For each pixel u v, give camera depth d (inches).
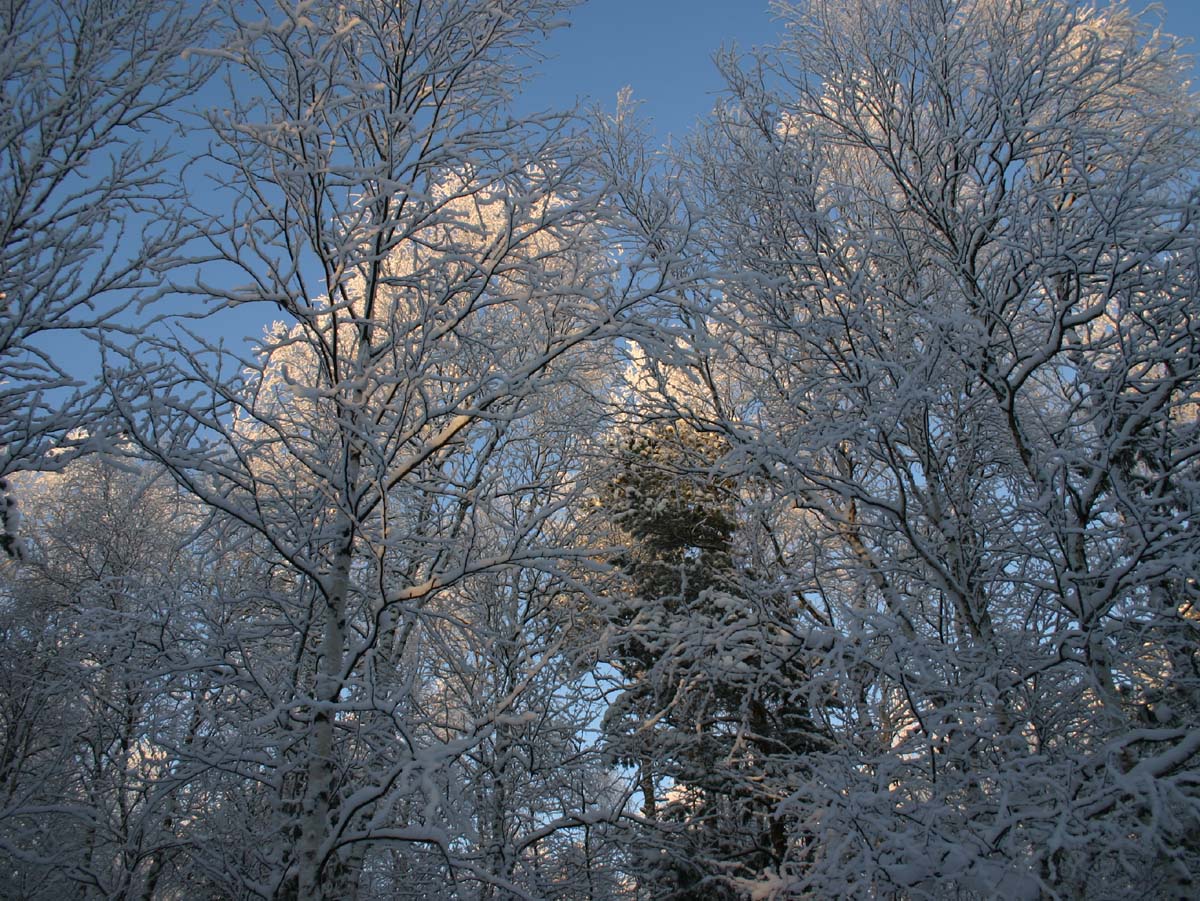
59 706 326.0
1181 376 233.0
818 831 216.1
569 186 250.4
